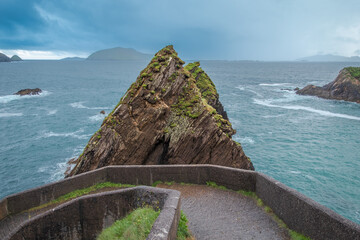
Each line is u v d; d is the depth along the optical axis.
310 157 31.47
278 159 31.02
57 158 32.25
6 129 43.44
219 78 135.12
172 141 20.33
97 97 74.31
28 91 78.94
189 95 21.72
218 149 20.62
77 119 49.91
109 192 7.56
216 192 10.01
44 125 45.84
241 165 21.42
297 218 7.08
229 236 7.12
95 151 20.00
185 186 10.68
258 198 9.25
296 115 51.88
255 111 55.59
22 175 28.11
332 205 21.88
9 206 9.55
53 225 7.04
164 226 5.37
